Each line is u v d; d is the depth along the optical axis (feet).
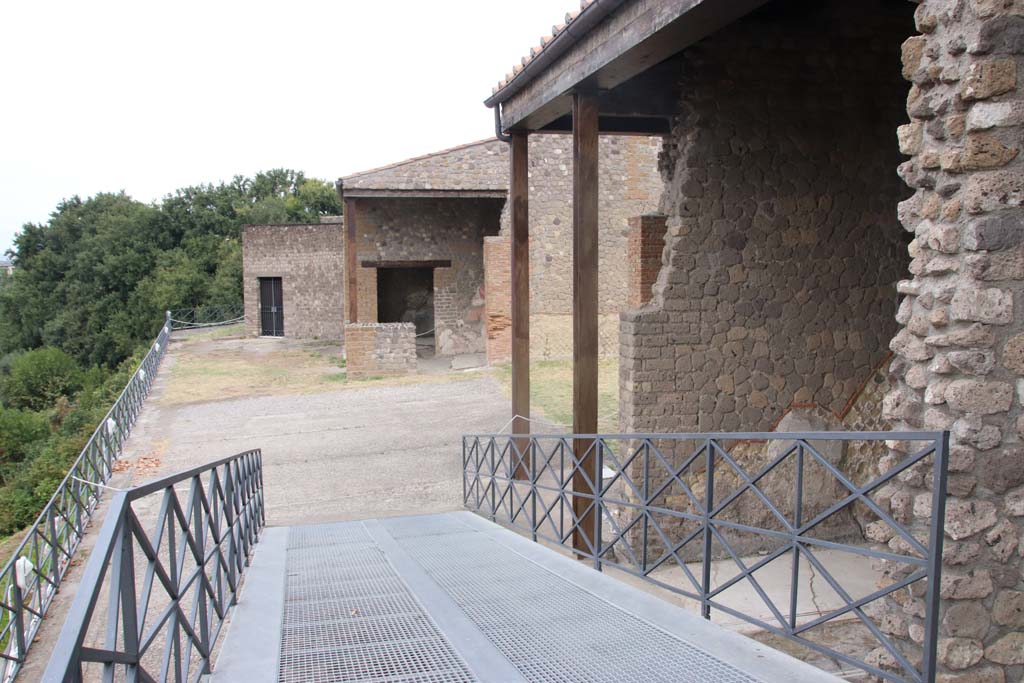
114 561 5.98
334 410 43.42
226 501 12.40
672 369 23.59
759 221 23.91
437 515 22.56
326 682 8.31
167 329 74.54
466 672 8.57
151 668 15.07
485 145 53.83
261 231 77.97
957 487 9.75
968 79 9.66
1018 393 9.75
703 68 23.26
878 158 24.75
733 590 21.40
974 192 9.71
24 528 36.55
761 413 24.23
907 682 7.70
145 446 36.58
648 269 29.89
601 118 25.13
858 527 25.02
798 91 23.99
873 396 25.03
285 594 12.43
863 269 24.76
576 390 21.90
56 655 4.53
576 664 8.73
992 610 9.77
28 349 121.90
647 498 13.05
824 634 17.74
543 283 52.75
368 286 61.57
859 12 24.32
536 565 14.44
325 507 27.17
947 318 10.05
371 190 53.16
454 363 57.52
